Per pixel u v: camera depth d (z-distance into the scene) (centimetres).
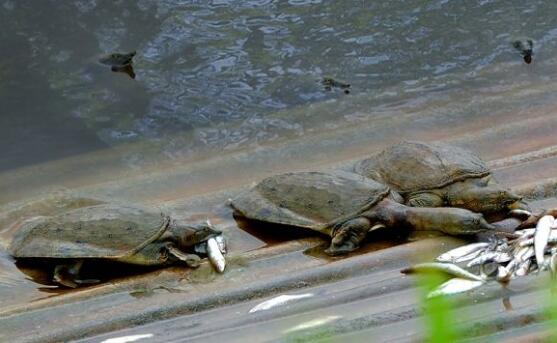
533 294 1435
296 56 2675
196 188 2002
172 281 1620
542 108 2227
